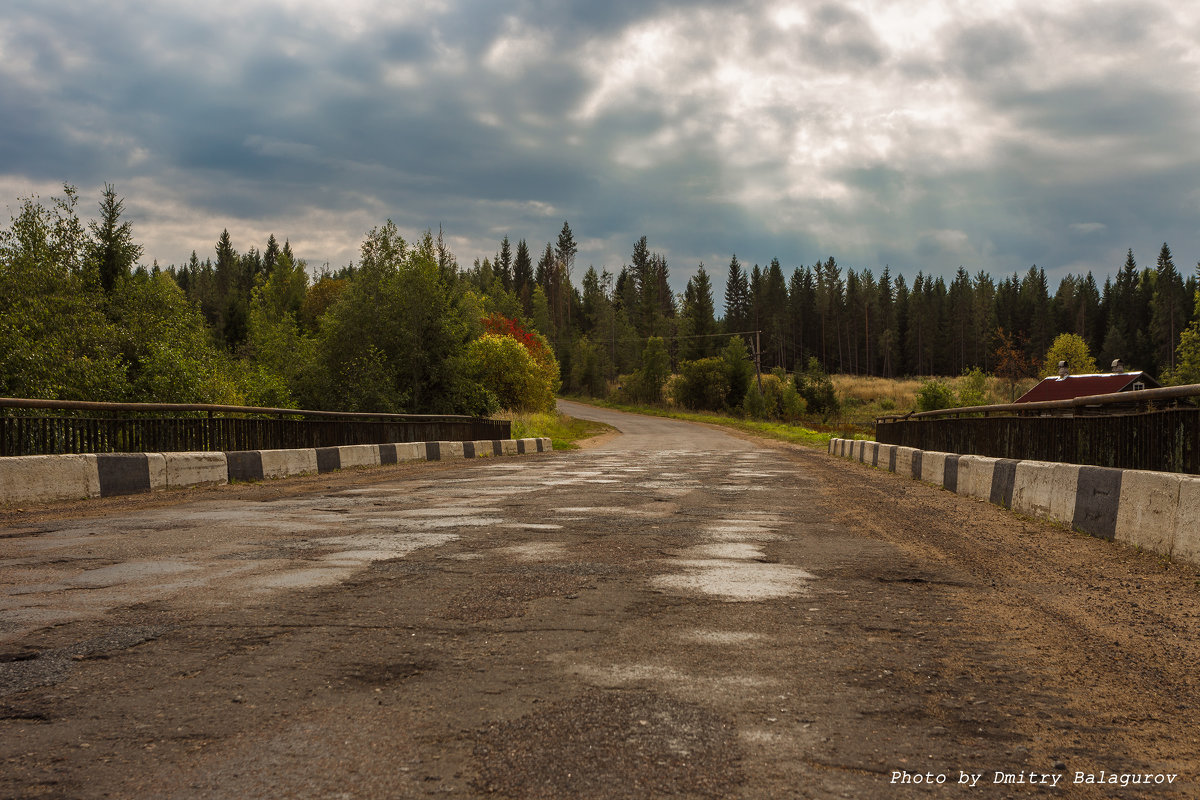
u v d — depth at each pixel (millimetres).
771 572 5129
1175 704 2859
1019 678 3104
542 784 2115
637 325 154250
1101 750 2451
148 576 4805
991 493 9500
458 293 53250
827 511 8570
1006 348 96250
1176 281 126625
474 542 6180
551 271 164375
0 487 8188
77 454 9086
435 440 21094
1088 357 98375
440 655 3252
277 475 12680
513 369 52438
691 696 2811
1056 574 5180
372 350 33406
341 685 2887
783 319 162500
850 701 2803
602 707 2689
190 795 2051
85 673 3012
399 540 6262
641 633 3625
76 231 19047
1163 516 5656
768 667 3158
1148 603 4387
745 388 89312
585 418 77625
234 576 4816
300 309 89500
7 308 17453
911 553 5926
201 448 11688
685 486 11531
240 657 3211
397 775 2166
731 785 2133
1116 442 7051
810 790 2119
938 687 2975
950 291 177500
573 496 9852
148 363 18172
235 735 2432
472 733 2457
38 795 2047
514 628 3678
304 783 2117
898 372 162125
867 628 3795
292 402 27438
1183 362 51125
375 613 3934
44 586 4520
